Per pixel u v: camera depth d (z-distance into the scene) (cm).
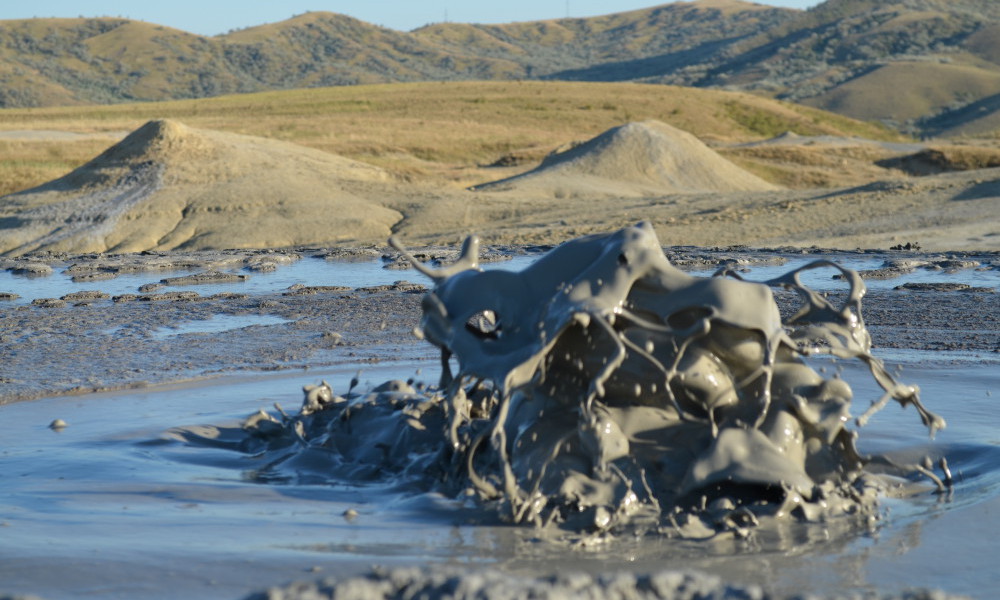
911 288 1523
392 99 11212
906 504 452
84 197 3850
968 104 18850
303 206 3675
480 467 498
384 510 455
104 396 769
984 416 636
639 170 4850
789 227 2880
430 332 504
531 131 9675
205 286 1795
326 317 1272
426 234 3250
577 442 464
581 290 458
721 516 416
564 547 389
